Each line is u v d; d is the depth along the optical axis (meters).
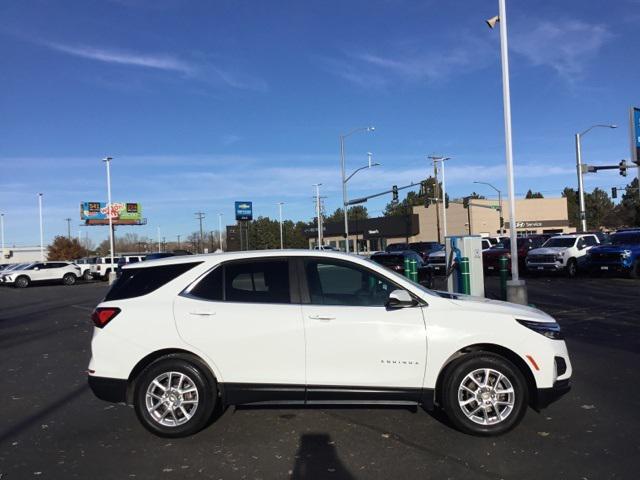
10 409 6.32
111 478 4.32
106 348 5.21
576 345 9.18
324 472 4.35
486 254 27.92
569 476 4.17
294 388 5.09
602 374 7.22
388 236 79.44
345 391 5.07
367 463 4.50
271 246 113.56
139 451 4.89
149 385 5.18
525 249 27.92
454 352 5.06
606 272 24.91
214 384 5.20
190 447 4.96
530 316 5.20
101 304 5.40
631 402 5.99
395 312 5.12
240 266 5.41
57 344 11.04
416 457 4.60
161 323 5.19
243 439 5.12
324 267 5.38
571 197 117.25
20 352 10.21
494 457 4.56
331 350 5.07
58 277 38.53
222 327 5.14
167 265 5.50
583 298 16.06
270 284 5.32
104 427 5.60
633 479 4.09
